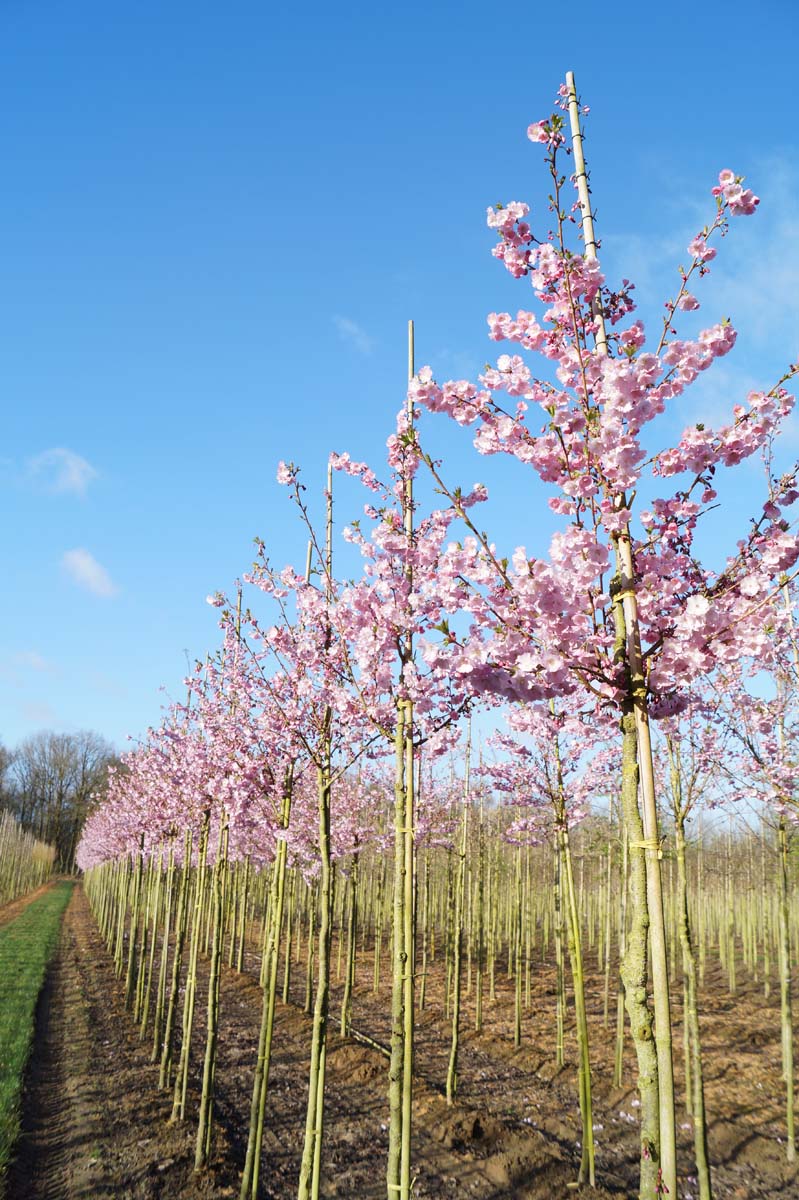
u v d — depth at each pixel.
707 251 3.28
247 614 6.62
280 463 6.12
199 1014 13.18
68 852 78.81
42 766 82.50
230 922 18.73
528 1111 8.70
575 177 3.50
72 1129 7.70
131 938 14.37
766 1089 9.86
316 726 5.87
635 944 2.82
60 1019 12.78
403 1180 4.02
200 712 8.82
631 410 3.23
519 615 3.40
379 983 16.27
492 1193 6.58
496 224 3.48
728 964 18.38
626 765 3.07
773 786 7.61
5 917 31.97
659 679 3.22
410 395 3.70
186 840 10.02
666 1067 2.67
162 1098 8.66
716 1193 6.93
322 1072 5.32
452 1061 8.77
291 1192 6.45
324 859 5.63
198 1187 6.36
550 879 20.45
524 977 17.09
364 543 5.02
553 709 7.71
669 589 3.38
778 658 7.19
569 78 3.56
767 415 3.33
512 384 3.51
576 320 3.45
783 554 3.30
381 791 13.70
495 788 9.52
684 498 3.49
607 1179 6.96
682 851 7.95
